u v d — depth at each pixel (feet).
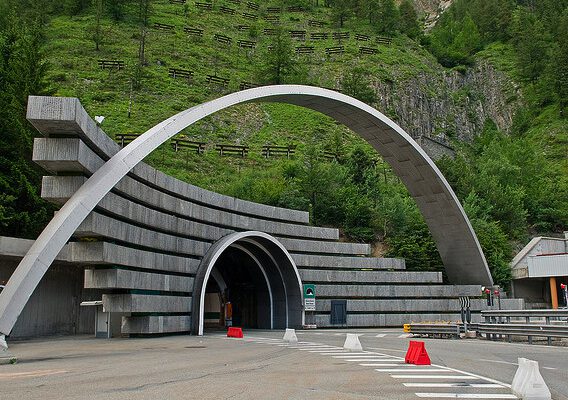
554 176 241.35
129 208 73.00
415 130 308.40
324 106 116.16
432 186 126.82
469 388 31.32
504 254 162.40
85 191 59.88
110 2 333.21
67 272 92.73
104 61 263.70
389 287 119.34
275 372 38.37
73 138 59.21
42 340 76.38
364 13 402.11
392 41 375.04
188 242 89.97
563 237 192.03
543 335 67.67
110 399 26.21
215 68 298.35
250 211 111.34
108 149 69.82
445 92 346.95
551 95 316.19
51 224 56.90
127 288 70.74
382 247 152.56
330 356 51.13
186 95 250.16
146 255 76.64
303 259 116.67
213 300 116.16
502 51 390.01
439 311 120.06
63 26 306.14
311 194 157.38
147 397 26.86
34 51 105.09
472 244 128.06
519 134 310.24
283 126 249.75
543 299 157.07
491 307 118.01
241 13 400.67
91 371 38.58
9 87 100.99
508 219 188.14
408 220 158.20
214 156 199.41
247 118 247.70
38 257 52.70
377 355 52.31
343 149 218.79
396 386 31.91
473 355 54.60
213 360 46.88
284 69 297.94
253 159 203.72
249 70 307.99
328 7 441.68
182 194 91.25
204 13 381.19
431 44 395.96
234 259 109.19
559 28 336.49
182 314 86.43
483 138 320.70
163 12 363.76
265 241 101.40
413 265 140.87
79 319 94.22
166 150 190.70
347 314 113.70
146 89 246.47
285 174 171.73
